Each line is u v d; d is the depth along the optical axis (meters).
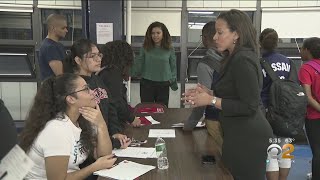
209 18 5.32
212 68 2.23
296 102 2.53
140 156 1.94
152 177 1.62
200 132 2.48
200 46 5.26
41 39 5.23
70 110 1.76
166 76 4.24
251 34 1.71
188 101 1.80
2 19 5.13
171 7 5.25
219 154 1.97
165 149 1.95
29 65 5.28
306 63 2.82
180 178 1.61
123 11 4.70
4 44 5.18
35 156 1.62
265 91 2.62
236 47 1.72
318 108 2.75
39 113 1.67
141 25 5.27
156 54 4.18
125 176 1.63
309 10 5.20
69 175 1.65
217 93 1.84
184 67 5.39
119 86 2.35
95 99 1.95
